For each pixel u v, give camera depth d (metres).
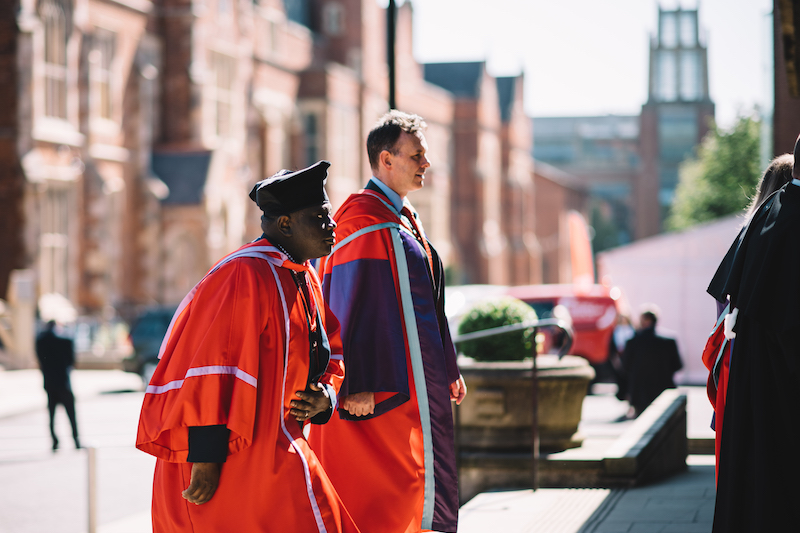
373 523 3.80
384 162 4.06
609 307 18.69
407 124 4.05
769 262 3.16
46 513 7.95
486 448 6.98
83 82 27.81
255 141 35.97
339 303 3.87
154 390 3.10
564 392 6.99
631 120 123.06
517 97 64.81
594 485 6.66
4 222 24.72
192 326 3.10
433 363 3.89
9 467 10.44
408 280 3.91
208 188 30.58
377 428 3.84
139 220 29.92
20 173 24.62
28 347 23.25
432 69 59.50
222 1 34.06
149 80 30.59
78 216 27.39
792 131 11.66
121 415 14.98
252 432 3.03
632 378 12.60
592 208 100.44
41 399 17.36
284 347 3.17
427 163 4.09
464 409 7.02
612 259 21.20
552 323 6.72
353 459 3.85
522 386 6.89
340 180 40.41
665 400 8.10
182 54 31.69
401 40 48.66
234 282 3.12
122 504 8.35
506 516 5.68
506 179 63.12
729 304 3.43
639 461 6.65
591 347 18.53
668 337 12.50
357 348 3.76
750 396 3.26
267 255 3.24
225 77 34.47
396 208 4.05
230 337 3.05
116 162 29.17
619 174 115.69
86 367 24.30
